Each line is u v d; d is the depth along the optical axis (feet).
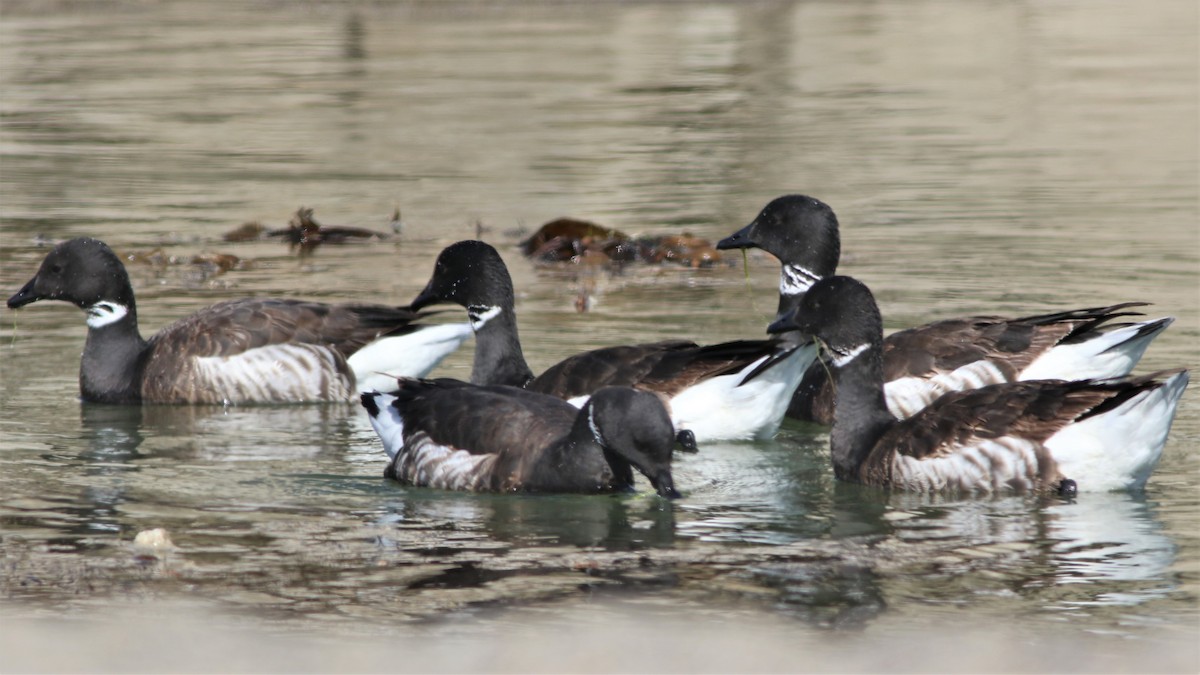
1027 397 43.37
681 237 80.94
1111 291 68.39
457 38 162.30
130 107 126.21
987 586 35.81
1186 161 102.53
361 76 140.67
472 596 35.14
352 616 33.60
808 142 111.24
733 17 177.99
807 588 35.70
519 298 70.08
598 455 43.01
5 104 126.93
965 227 83.82
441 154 108.47
